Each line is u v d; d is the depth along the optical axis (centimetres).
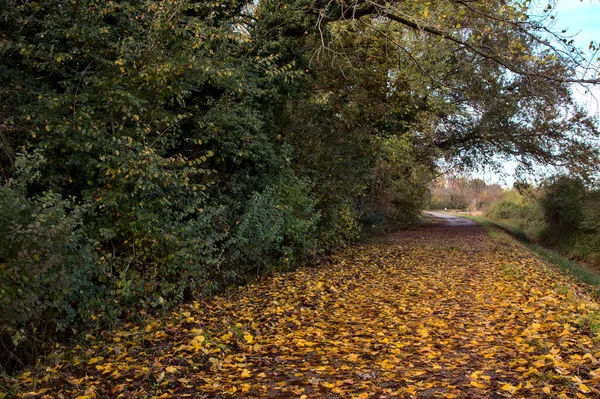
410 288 986
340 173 1619
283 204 1188
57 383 468
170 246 800
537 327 589
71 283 574
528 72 1122
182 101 879
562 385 400
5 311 484
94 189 744
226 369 488
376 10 1207
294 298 859
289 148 1204
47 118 732
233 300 865
